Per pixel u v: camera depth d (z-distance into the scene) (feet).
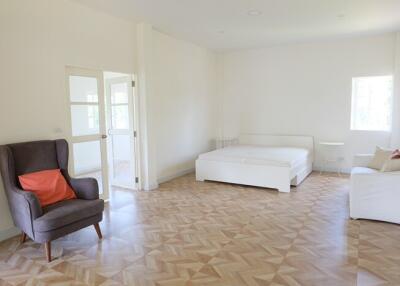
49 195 9.99
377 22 15.58
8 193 9.62
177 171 19.89
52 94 11.83
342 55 19.52
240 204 13.93
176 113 19.48
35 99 11.23
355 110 19.95
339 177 19.03
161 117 18.11
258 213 12.70
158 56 17.51
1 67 10.14
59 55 12.01
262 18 14.82
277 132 22.25
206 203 14.17
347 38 19.06
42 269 8.46
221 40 19.57
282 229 10.97
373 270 8.09
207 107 23.00
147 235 10.65
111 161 17.66
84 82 13.28
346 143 19.99
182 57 19.69
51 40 11.68
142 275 8.05
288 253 9.13
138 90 16.14
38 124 11.38
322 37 18.74
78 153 13.17
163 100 18.19
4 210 10.37
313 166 21.22
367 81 19.48
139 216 12.56
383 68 18.40
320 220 11.80
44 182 10.10
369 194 11.48
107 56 14.21
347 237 10.18
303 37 18.72
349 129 19.79
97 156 14.12
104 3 12.66
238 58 23.07
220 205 13.85
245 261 8.70
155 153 17.01
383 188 11.25
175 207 13.66
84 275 8.11
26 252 9.52
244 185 17.35
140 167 16.57
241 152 18.69
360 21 15.39
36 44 11.16
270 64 21.90
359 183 11.59
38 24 11.19
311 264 8.46
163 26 16.22
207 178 18.20
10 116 10.47
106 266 8.57
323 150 20.72
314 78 20.53
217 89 24.14
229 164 17.29
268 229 11.00
